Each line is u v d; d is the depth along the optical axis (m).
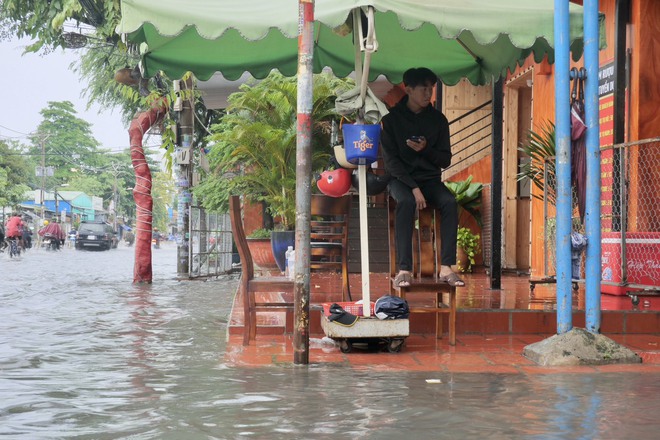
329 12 5.56
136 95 15.02
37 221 72.62
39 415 3.95
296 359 5.51
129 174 124.56
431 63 8.36
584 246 5.98
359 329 5.96
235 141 15.04
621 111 9.29
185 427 3.69
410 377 5.03
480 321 7.09
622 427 3.71
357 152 6.14
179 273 17.34
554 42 5.91
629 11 9.32
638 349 6.30
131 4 5.73
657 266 8.26
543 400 4.31
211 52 7.61
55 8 17.39
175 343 6.66
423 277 6.69
